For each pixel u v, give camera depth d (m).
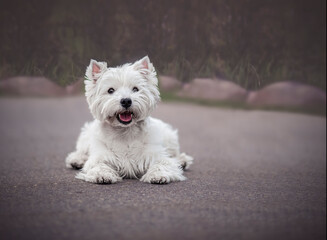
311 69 7.61
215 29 6.26
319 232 2.89
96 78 4.50
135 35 6.04
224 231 2.84
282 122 10.22
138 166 4.48
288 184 4.55
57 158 6.04
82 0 6.32
